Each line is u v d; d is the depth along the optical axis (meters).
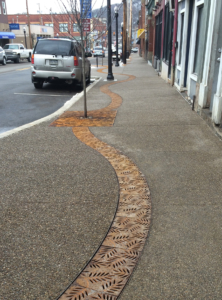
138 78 15.34
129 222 2.99
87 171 4.12
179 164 4.34
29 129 6.08
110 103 8.74
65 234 2.80
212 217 3.07
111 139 5.47
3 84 13.86
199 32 7.68
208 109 6.71
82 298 2.13
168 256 2.53
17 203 3.31
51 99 10.29
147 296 2.14
